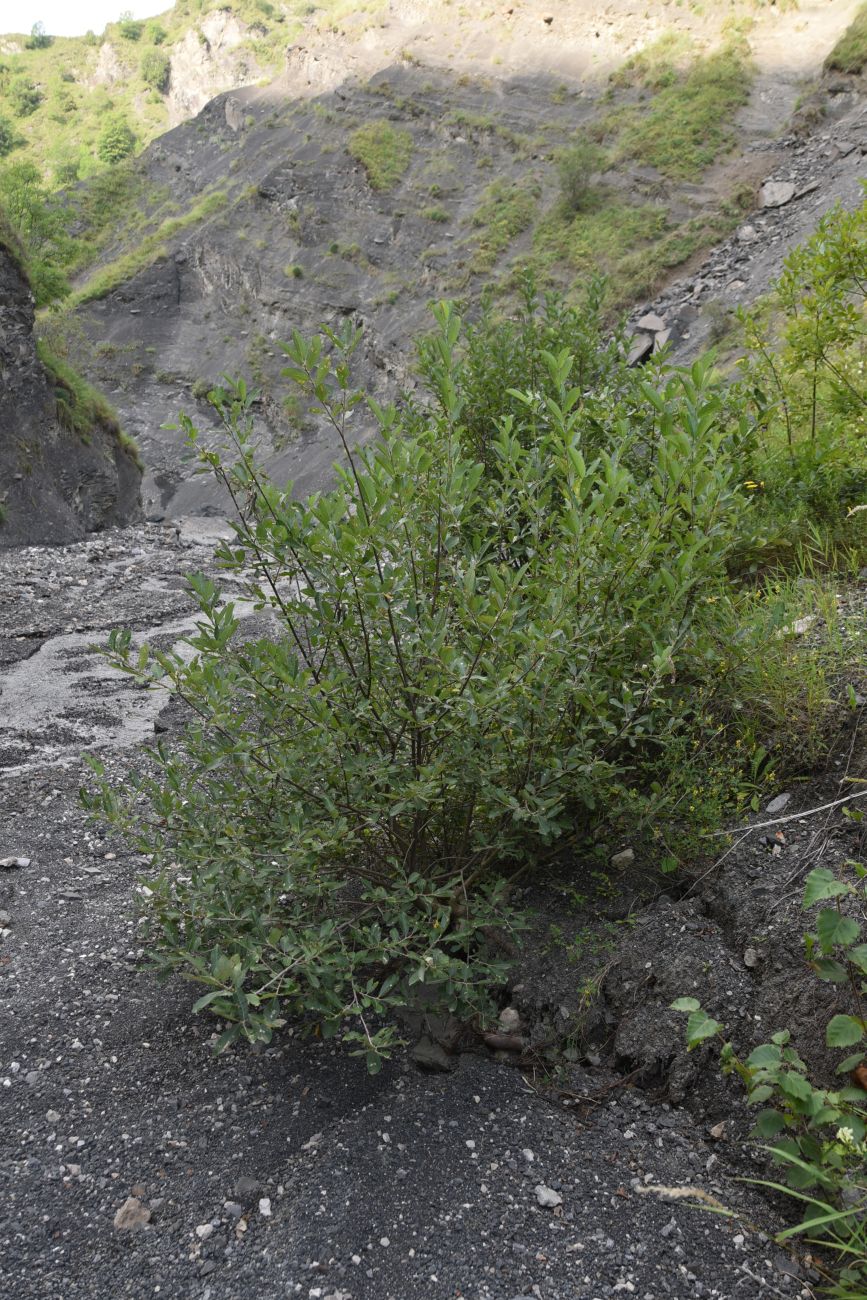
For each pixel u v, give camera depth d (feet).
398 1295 6.58
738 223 146.61
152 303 215.72
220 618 8.94
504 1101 8.39
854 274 16.16
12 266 72.69
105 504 78.79
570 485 9.29
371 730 9.37
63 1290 6.72
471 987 8.98
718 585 10.84
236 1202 7.44
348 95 223.51
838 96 158.51
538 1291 6.61
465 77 216.74
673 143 170.60
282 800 9.36
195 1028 9.68
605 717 9.83
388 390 175.32
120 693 24.29
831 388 17.20
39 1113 8.49
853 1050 7.52
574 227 168.96
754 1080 6.80
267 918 8.53
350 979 8.47
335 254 197.16
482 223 186.60
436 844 10.32
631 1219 7.18
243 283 207.62
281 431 184.85
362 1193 7.39
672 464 9.34
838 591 13.16
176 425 8.85
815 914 8.72
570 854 11.00
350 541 8.43
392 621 8.66
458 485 9.04
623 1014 8.99
